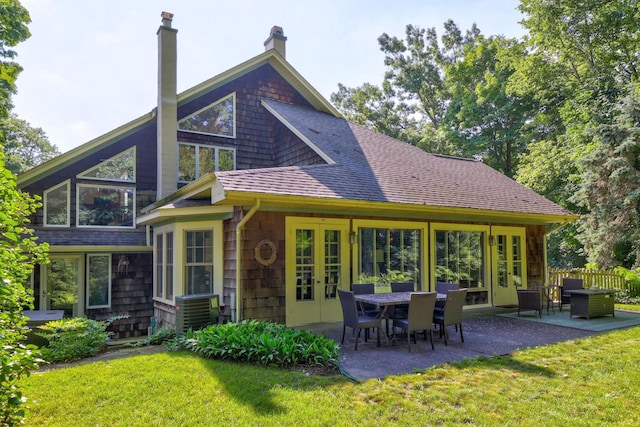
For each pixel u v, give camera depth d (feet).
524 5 61.98
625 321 27.53
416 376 15.25
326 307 25.95
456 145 82.89
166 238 28.50
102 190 34.88
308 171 26.63
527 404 12.72
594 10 56.80
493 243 33.94
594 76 57.57
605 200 45.37
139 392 13.61
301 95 45.80
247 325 20.31
